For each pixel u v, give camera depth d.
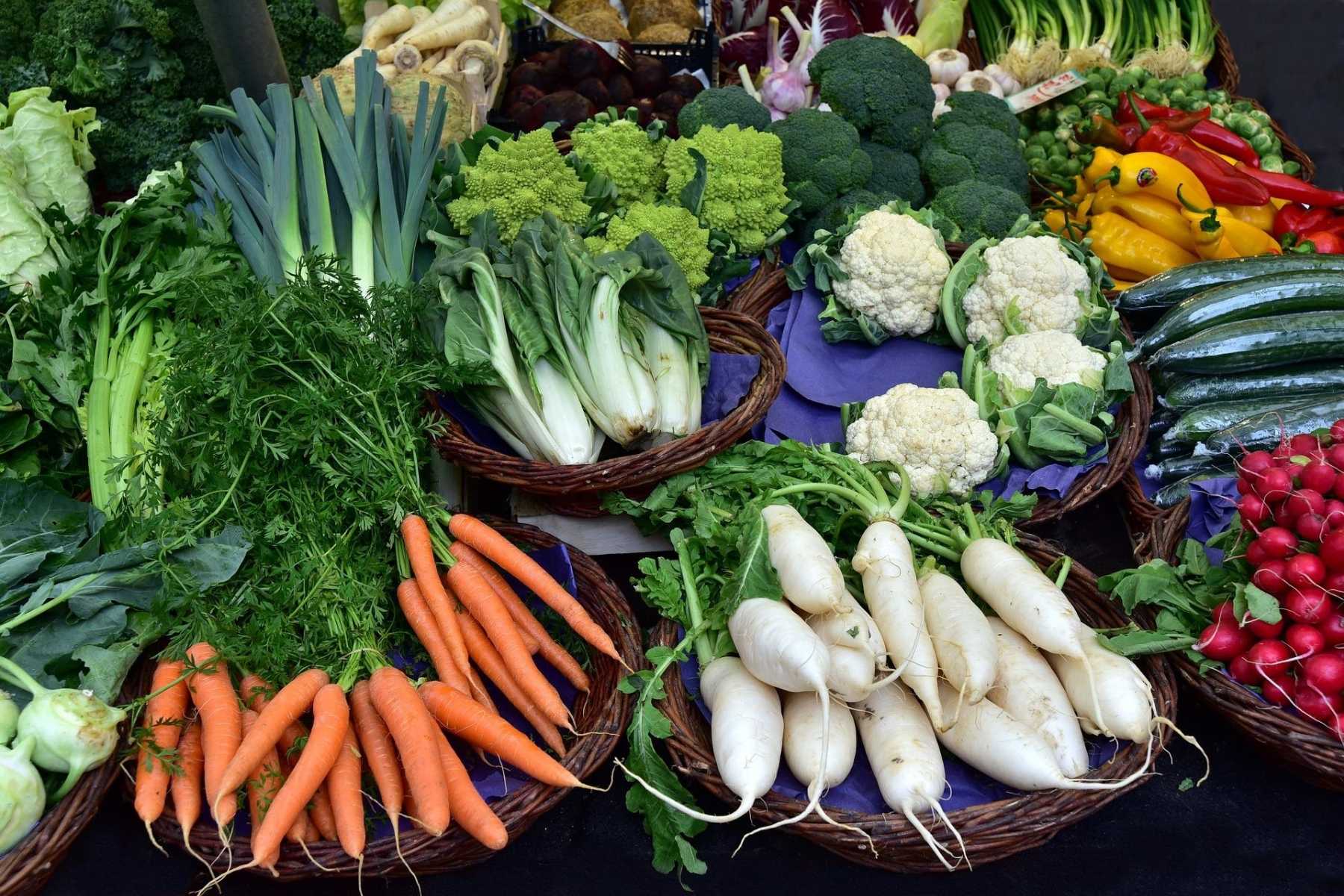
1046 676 1.95
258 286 2.34
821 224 3.22
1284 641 1.90
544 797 1.84
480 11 4.02
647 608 2.50
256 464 2.15
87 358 2.40
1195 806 2.02
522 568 2.11
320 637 2.01
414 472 2.21
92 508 2.14
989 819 1.74
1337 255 2.91
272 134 2.87
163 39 3.31
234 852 1.72
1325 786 1.98
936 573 2.11
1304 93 4.47
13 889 1.66
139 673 2.04
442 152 3.19
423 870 1.86
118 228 2.58
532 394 2.39
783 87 3.73
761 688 1.91
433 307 2.50
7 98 3.23
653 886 1.93
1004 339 2.78
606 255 2.54
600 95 3.67
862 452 2.55
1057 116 3.86
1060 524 2.63
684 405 2.46
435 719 1.94
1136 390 2.58
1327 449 2.03
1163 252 3.28
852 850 1.82
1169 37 4.30
